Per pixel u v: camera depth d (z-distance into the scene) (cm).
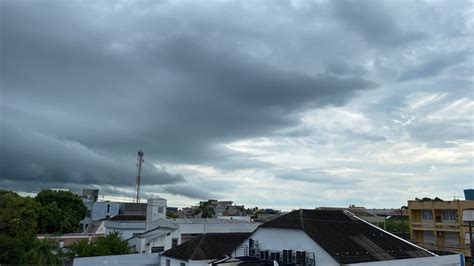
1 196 5353
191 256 3669
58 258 3325
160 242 4994
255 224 6066
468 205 5572
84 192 9569
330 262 3033
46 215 6147
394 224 7438
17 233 4294
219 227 5650
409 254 3491
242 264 3297
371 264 3058
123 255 3862
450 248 5719
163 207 5969
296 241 3356
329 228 3556
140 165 8388
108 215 8556
